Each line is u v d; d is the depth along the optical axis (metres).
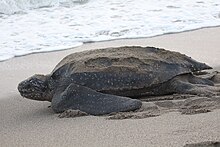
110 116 5.90
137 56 6.66
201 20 13.41
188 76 6.96
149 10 14.38
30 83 6.57
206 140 4.55
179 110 5.91
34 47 11.19
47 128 5.68
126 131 5.21
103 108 6.07
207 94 6.42
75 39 11.80
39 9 14.99
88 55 6.78
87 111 6.07
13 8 14.62
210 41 11.23
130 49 6.95
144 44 11.12
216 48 10.47
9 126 5.96
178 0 15.62
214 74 7.55
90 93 6.21
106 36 12.02
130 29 12.58
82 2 15.77
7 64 9.85
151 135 4.96
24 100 7.32
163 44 11.04
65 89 6.36
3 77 8.85
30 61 10.08
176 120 5.45
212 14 14.04
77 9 14.86
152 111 5.94
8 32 12.44
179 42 11.20
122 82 6.36
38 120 6.11
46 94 6.63
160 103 6.27
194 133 4.84
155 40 11.51
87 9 14.80
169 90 6.68
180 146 4.48
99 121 5.73
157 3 15.27
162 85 6.58
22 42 11.55
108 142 4.89
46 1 15.43
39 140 5.23
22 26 13.05
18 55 10.55
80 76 6.36
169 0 15.66
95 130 5.39
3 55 10.50
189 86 6.62
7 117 6.43
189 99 6.27
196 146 4.39
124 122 5.57
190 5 14.96
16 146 5.12
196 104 6.05
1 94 7.70
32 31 12.55
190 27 12.74
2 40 11.66
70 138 5.18
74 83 6.34
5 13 14.43
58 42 11.60
